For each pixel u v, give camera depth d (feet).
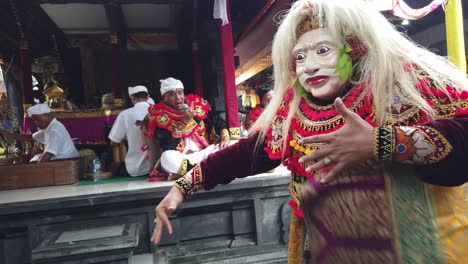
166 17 30.07
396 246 2.22
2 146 26.30
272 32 20.89
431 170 2.70
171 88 12.03
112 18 25.26
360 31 3.30
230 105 15.21
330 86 3.45
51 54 32.35
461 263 2.47
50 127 14.69
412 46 3.39
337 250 2.22
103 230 8.30
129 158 14.37
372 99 3.28
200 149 12.42
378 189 2.40
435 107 3.05
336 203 2.32
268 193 10.23
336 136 2.69
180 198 4.39
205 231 10.14
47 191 10.83
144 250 9.63
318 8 3.51
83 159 15.05
